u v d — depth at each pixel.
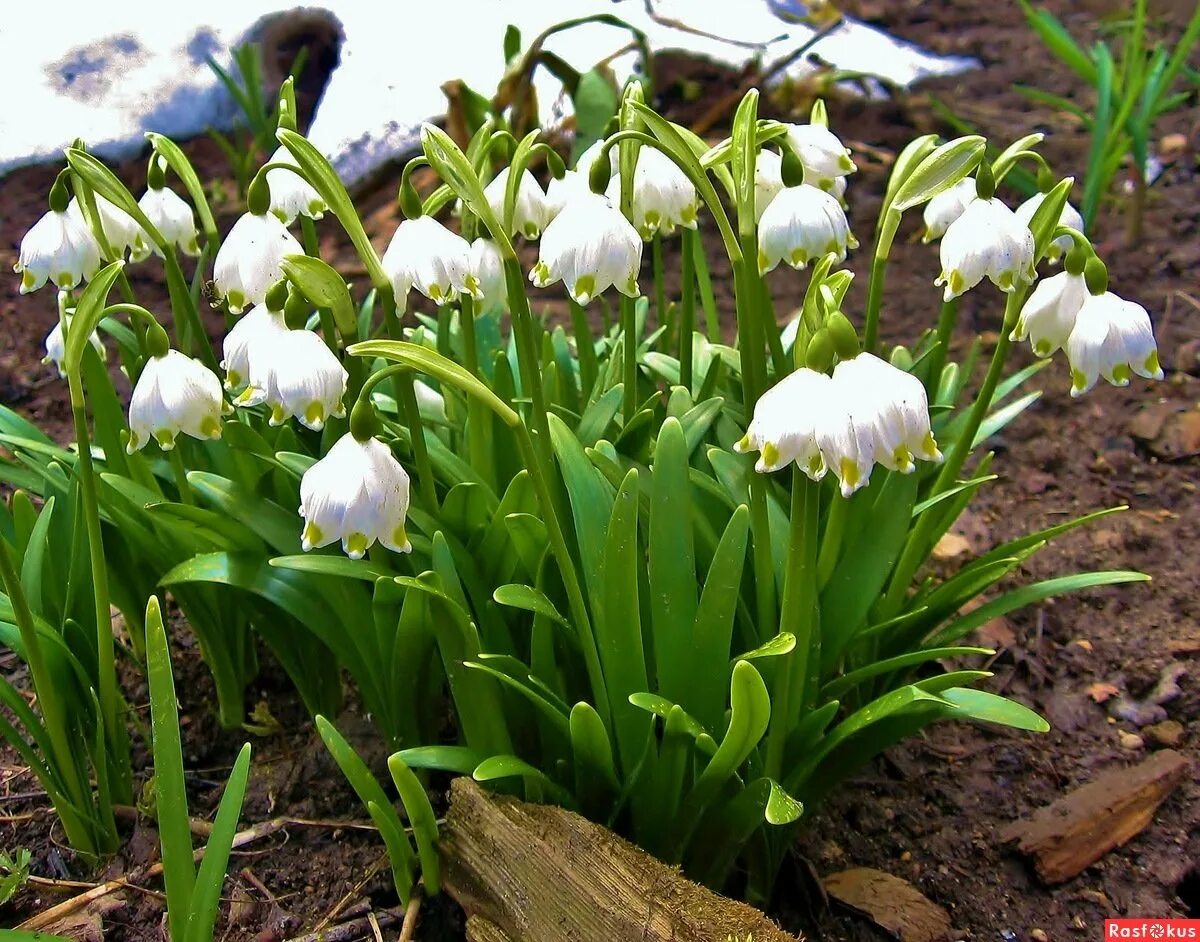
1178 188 0.78
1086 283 0.34
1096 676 0.46
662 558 0.33
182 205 0.41
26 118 0.89
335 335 0.39
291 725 0.44
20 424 0.43
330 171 0.32
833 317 0.27
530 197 0.38
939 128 0.89
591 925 0.32
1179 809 0.40
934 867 0.39
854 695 0.41
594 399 0.42
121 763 0.39
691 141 0.36
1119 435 0.58
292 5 0.97
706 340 0.47
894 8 1.15
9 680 0.45
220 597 0.41
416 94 0.90
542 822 0.33
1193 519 0.53
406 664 0.36
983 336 0.66
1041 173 0.37
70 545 0.39
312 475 0.30
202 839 0.39
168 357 0.33
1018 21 1.10
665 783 0.33
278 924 0.36
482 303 0.39
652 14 1.00
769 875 0.37
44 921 0.36
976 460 0.58
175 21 0.95
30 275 0.37
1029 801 0.41
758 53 0.91
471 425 0.40
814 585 0.32
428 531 0.36
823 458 0.27
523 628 0.38
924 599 0.40
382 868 0.37
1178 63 0.69
